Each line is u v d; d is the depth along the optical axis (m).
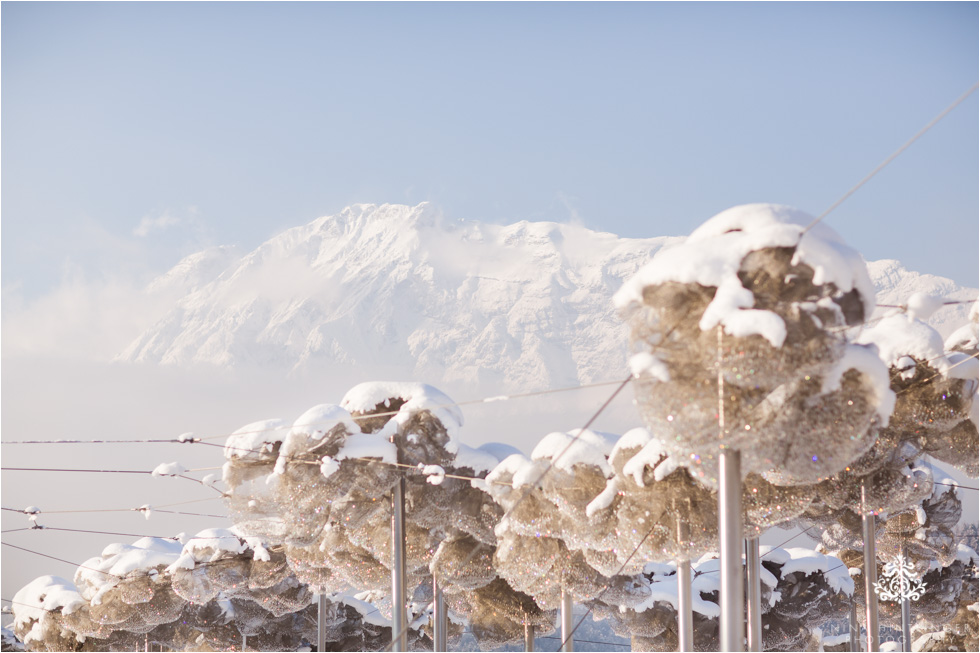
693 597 26.52
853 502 17.00
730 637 9.69
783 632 26.78
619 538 16.72
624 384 10.43
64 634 34.66
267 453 19.58
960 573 27.56
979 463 16.08
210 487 19.52
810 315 9.73
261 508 19.47
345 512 20.52
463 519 21.52
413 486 21.25
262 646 37.72
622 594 21.50
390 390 21.42
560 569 21.00
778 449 10.18
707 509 15.78
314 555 24.33
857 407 10.55
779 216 10.15
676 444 10.16
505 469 19.42
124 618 30.80
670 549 15.95
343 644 39.22
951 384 15.31
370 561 23.86
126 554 31.64
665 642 26.83
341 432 19.58
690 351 10.02
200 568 29.81
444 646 23.77
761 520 14.71
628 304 10.41
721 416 9.84
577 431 18.20
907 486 16.52
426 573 25.72
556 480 17.50
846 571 27.86
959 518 22.45
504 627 28.28
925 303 11.41
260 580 29.47
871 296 10.23
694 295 10.01
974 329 15.66
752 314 9.41
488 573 23.48
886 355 15.62
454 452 20.75
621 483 16.52
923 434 15.95
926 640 33.38
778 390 10.46
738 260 9.80
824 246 9.77
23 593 35.81
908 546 22.27
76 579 32.31
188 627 37.28
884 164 8.81
